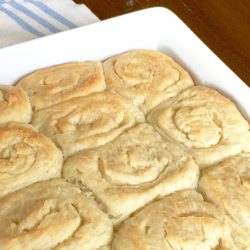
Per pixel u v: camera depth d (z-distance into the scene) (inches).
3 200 14.7
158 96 17.9
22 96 17.1
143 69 18.5
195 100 17.6
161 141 16.5
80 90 17.5
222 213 15.0
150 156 16.0
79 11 20.8
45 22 20.4
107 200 14.9
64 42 18.3
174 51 19.3
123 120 17.1
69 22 20.6
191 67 18.8
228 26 22.3
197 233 14.4
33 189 15.0
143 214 14.7
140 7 22.0
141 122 17.3
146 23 19.1
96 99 17.3
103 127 16.6
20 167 15.4
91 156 15.8
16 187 15.1
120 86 18.0
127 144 16.3
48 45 18.1
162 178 15.5
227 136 16.8
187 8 22.6
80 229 14.2
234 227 14.8
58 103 17.2
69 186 15.2
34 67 18.2
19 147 15.7
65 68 18.2
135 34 19.1
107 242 14.4
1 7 20.4
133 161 15.7
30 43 17.9
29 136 16.0
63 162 16.0
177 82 18.4
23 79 17.9
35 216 14.3
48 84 17.7
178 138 16.7
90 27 18.5
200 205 15.0
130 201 15.0
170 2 22.6
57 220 14.2
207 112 17.3
